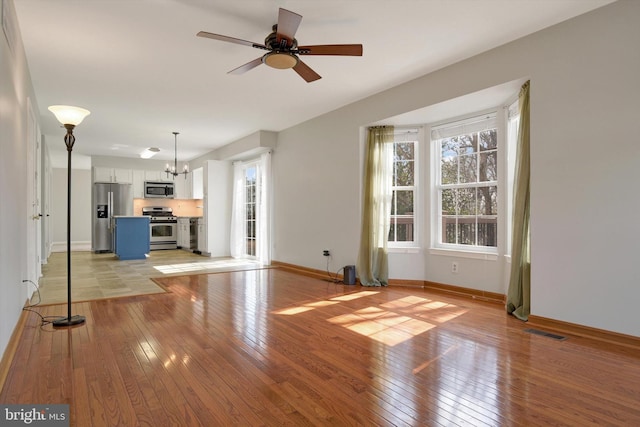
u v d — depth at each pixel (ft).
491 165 14.37
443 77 13.37
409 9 9.55
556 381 7.23
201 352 8.66
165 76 13.92
